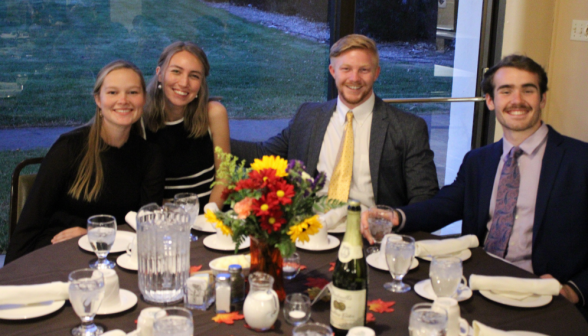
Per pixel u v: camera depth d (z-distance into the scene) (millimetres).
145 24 3264
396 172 2426
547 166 1955
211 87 3439
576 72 3518
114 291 1304
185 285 1333
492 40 3768
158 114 2527
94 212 2191
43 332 1207
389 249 1405
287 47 3490
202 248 1720
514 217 2016
